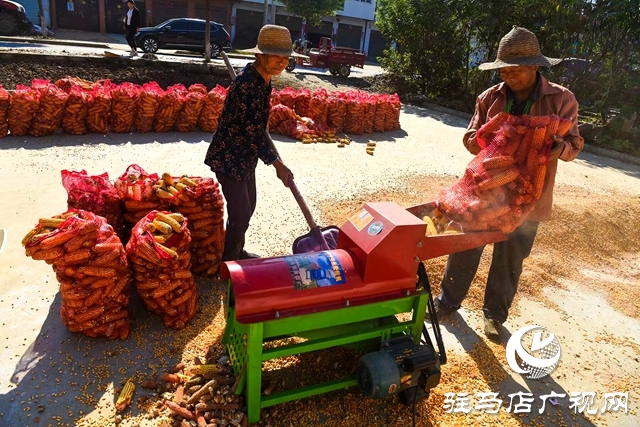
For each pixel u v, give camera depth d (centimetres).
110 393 277
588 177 920
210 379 284
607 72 1331
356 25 4022
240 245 404
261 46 334
